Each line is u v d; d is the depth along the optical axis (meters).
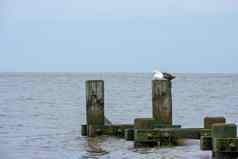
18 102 56.44
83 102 56.84
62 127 32.09
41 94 72.88
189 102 55.03
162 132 21.02
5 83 118.75
